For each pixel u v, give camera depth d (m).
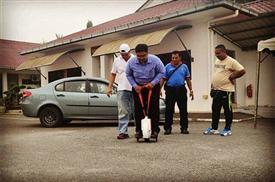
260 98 12.00
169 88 7.12
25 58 25.92
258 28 10.89
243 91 12.19
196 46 11.73
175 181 3.60
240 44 12.06
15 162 4.59
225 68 6.79
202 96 11.56
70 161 4.61
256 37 11.44
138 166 4.25
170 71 7.11
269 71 11.70
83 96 9.33
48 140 6.61
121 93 6.66
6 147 5.79
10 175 3.93
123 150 5.34
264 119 9.89
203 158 4.64
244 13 10.74
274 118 10.07
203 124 9.11
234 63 6.69
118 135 6.81
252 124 8.78
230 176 3.73
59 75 18.53
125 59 6.73
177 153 5.01
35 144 6.10
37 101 9.35
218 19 10.93
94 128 8.81
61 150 5.45
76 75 17.44
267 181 3.53
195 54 11.77
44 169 4.19
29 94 9.45
